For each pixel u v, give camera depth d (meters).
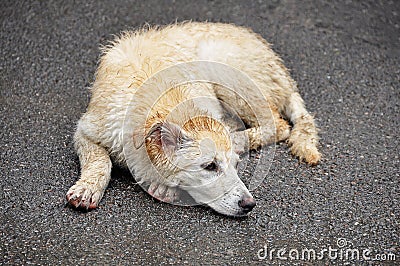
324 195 1.78
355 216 1.72
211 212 1.70
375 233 1.68
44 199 1.72
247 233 1.65
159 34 1.95
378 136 1.99
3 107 2.04
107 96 1.77
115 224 1.66
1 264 1.55
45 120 1.99
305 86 2.18
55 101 2.07
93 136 1.79
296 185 1.80
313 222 1.70
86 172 1.73
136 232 1.64
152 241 1.62
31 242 1.60
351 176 1.84
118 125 1.73
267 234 1.66
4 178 1.78
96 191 1.70
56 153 1.87
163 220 1.67
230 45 1.96
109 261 1.56
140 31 2.05
